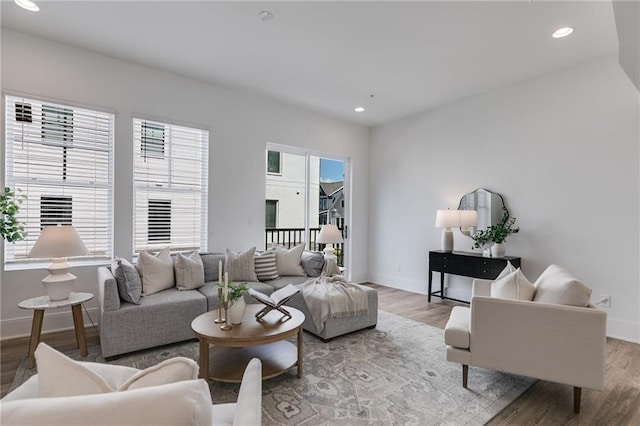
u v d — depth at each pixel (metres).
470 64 3.54
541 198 3.85
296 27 2.87
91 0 2.54
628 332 3.24
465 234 4.61
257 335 2.21
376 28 2.86
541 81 3.84
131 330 2.73
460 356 2.29
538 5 2.50
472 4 2.50
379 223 5.88
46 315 3.23
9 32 3.01
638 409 2.10
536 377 2.09
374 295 3.51
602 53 3.30
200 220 4.25
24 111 3.18
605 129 3.39
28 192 3.21
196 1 2.53
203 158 4.26
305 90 4.36
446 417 1.99
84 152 3.48
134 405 0.66
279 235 5.05
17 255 3.18
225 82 4.15
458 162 4.70
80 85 3.35
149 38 3.11
